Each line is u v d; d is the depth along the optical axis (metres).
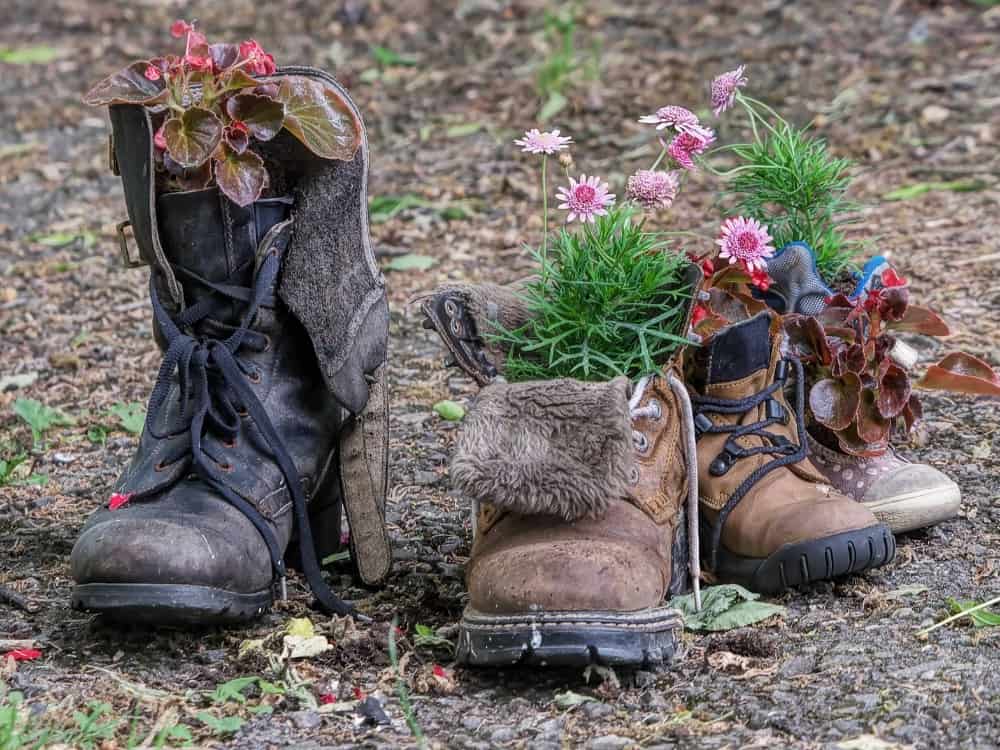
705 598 3.33
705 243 6.24
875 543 3.33
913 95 8.45
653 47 9.88
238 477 3.27
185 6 12.09
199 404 3.30
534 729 2.81
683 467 3.33
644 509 3.16
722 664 3.05
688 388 3.48
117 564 3.04
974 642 3.10
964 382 3.85
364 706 2.91
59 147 8.89
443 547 3.83
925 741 2.68
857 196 7.12
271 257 3.35
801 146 4.02
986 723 2.73
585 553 2.96
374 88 9.55
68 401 5.27
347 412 3.60
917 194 7.05
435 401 5.09
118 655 3.20
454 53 10.21
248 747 2.79
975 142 7.70
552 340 3.30
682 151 3.54
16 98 9.92
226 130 3.22
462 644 3.01
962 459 4.27
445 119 8.82
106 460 4.69
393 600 3.48
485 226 7.11
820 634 3.19
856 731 2.73
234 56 3.34
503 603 2.94
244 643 3.20
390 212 7.36
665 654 2.97
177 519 3.14
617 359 3.34
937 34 9.60
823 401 3.58
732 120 8.20
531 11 11.09
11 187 8.17
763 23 10.23
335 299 3.38
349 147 3.28
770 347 3.48
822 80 8.88
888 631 3.18
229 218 3.31
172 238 3.33
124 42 11.15
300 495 3.35
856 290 3.73
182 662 3.16
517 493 3.00
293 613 3.40
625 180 7.44
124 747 2.78
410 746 2.75
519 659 2.91
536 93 9.12
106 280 6.71
